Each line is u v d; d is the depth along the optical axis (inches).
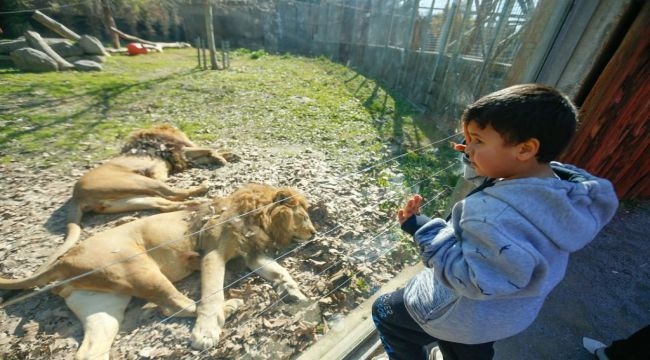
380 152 207.6
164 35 681.0
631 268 119.5
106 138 213.5
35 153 187.0
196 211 112.9
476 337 47.4
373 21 475.8
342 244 120.6
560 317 98.0
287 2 741.9
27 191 151.9
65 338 86.0
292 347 86.4
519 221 36.1
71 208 132.7
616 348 79.7
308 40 751.1
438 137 236.7
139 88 327.6
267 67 496.7
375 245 122.7
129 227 100.9
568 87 90.4
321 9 690.2
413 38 344.5
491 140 39.7
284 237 112.2
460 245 40.5
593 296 106.7
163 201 144.0
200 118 259.6
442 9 288.4
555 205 36.5
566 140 38.4
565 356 87.0
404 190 158.6
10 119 227.6
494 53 200.2
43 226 130.8
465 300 44.9
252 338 87.8
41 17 443.5
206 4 414.6
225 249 102.0
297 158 195.6
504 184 39.4
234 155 193.8
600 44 83.7
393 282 102.9
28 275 107.5
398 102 327.3
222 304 92.0
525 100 36.6
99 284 86.6
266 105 299.3
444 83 270.2
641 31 83.0
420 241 46.1
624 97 109.2
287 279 101.0
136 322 89.6
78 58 418.6
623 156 133.7
